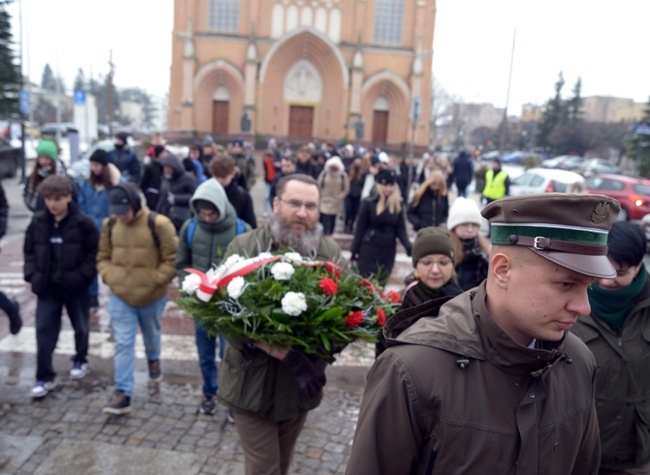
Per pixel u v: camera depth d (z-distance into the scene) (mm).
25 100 20219
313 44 41906
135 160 11125
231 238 4676
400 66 43062
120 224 4785
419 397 1649
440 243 3430
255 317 2854
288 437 3295
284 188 3385
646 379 2611
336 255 3484
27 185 7250
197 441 4398
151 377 5410
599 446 1954
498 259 1648
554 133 59688
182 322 7180
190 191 8203
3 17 32844
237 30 42000
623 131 57375
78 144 21672
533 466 1622
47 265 4895
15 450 4156
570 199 1530
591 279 1555
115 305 4840
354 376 5777
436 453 1649
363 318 3033
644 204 16328
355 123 41719
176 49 41656
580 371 1828
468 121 89375
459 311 1778
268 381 3033
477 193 25922
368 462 1671
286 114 43125
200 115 42594
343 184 12289
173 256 4848
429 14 42562
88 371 5582
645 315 2645
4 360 5789
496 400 1646
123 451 4211
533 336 1635
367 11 42312
